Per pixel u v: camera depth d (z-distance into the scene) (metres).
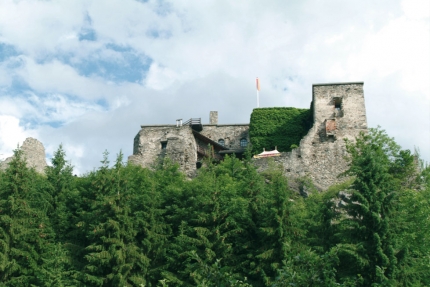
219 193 33.06
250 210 32.28
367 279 25.86
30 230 31.73
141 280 29.20
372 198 28.58
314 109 52.72
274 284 14.38
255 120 58.44
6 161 48.88
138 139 56.75
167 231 33.12
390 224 27.67
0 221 31.44
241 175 42.28
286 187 33.50
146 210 33.31
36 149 52.94
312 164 49.84
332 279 15.34
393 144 42.88
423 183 40.09
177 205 34.81
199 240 30.02
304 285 14.75
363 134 45.28
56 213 35.41
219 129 63.31
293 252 26.28
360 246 26.14
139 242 32.25
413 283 25.66
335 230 29.75
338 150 50.16
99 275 29.56
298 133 56.97
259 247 30.38
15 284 29.48
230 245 30.00
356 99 52.59
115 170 35.25
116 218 31.78
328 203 31.23
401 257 26.31
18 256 30.81
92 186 36.19
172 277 28.64
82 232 33.28
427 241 30.00
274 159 50.22
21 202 32.66
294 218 30.92
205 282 14.44
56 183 38.09
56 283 26.97
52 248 31.55
